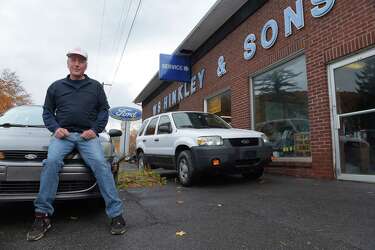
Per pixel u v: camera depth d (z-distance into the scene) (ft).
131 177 24.91
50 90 12.81
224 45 37.76
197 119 25.16
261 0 30.35
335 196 16.15
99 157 12.00
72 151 12.64
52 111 12.73
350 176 20.65
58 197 12.22
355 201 14.82
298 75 26.02
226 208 14.64
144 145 29.09
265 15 29.84
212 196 17.69
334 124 21.93
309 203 14.88
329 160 22.04
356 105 20.35
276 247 9.58
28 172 11.96
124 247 9.88
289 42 26.32
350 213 12.87
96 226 12.20
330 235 10.43
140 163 30.48
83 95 12.75
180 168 22.44
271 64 28.58
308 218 12.46
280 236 10.53
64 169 12.30
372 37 19.08
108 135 16.76
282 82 27.96
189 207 15.07
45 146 12.66
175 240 10.41
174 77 46.78
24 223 12.55
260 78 31.22
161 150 25.43
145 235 11.00
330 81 22.36
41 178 11.37
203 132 21.31
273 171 28.09
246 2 32.78
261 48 30.27
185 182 21.68
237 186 21.03
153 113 74.69
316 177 23.07
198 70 45.09
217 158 19.99
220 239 10.41
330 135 22.13
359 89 20.15
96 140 12.49
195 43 43.65
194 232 11.18
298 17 25.07
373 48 19.34
